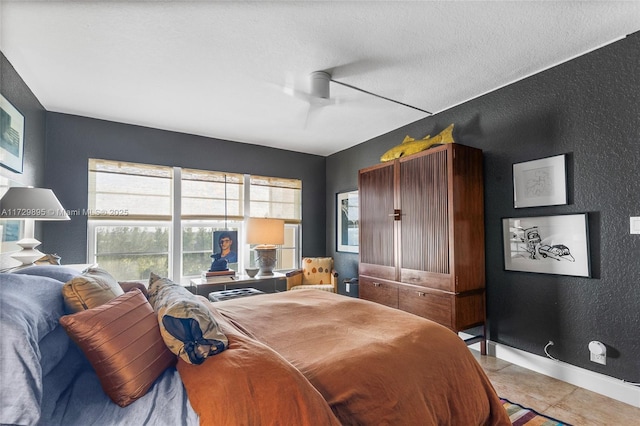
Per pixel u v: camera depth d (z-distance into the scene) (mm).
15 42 2086
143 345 1066
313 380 1157
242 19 1900
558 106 2430
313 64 2422
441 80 2697
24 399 832
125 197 3648
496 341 2820
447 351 1485
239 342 1134
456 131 3197
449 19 1915
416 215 3014
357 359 1271
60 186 3312
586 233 2246
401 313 1850
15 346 858
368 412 1136
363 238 3664
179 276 3947
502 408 1543
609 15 1882
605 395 2127
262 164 4609
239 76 2596
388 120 3635
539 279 2537
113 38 2064
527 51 2264
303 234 4934
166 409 926
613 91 2141
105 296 1277
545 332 2486
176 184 3959
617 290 2105
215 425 852
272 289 4688
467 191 2793
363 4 1782
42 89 2789
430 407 1278
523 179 2637
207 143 4191
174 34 2035
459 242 2705
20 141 2512
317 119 3594
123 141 3658
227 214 4301
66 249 3324
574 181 2332
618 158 2111
